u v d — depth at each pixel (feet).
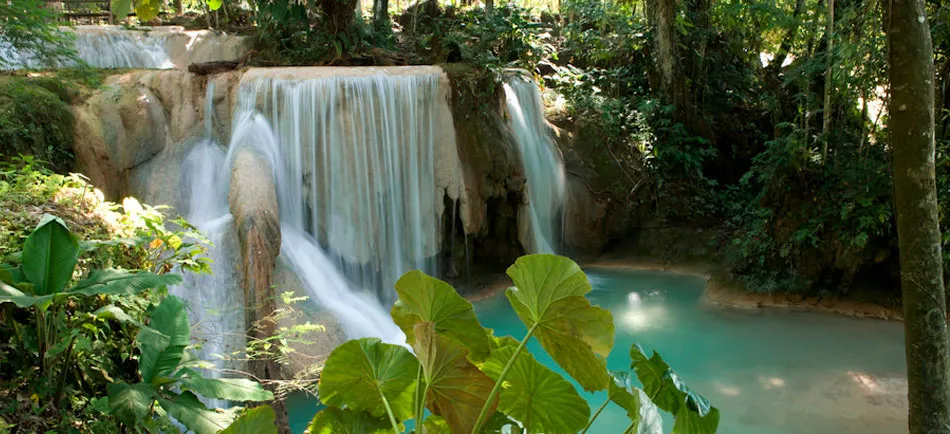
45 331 12.83
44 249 11.68
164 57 46.65
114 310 12.49
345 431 8.50
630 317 36.19
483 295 39.01
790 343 32.53
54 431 12.34
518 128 44.16
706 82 54.75
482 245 42.75
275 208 30.09
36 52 31.83
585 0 60.03
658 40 51.44
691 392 8.30
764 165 47.47
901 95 13.58
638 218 48.80
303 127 33.99
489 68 41.27
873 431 24.06
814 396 26.84
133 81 33.42
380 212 36.04
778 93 53.67
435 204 38.01
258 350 23.17
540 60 54.24
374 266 35.83
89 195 19.67
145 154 32.37
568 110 50.96
